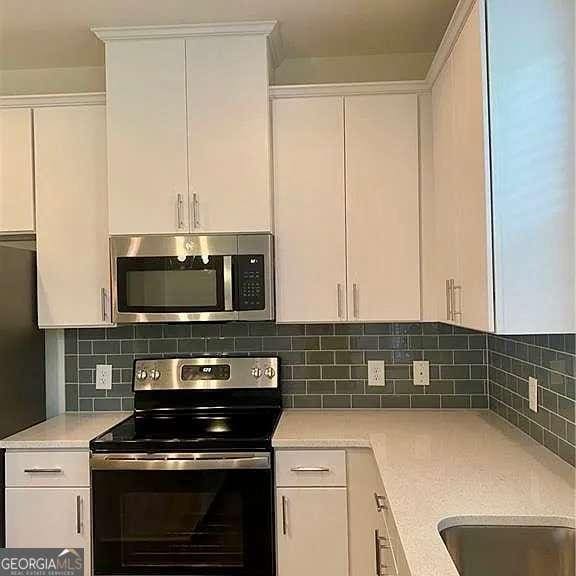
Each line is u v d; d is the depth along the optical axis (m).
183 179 2.78
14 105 2.94
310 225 2.86
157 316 2.79
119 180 2.80
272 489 2.49
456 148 2.27
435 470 1.98
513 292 1.83
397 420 2.83
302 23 2.73
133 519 2.50
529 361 2.39
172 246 2.79
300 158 2.86
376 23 2.74
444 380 3.11
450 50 2.34
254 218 2.77
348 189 2.85
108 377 3.21
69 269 2.93
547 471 1.95
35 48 2.97
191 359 3.11
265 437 2.51
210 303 2.78
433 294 2.83
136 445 2.51
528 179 1.84
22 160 2.94
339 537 2.48
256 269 2.77
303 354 3.16
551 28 1.84
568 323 1.83
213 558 2.47
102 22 2.68
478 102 1.90
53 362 3.21
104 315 2.92
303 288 2.86
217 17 2.65
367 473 2.47
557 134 1.84
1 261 2.68
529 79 1.84
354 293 2.85
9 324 2.73
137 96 2.79
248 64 2.77
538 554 1.54
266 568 2.46
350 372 3.14
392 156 2.84
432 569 1.24
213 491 2.48
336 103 2.86
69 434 2.67
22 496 2.57
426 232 2.83
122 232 2.80
